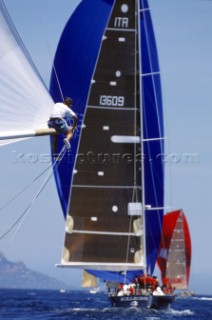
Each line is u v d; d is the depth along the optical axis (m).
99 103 173.00
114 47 173.38
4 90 39.09
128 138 173.88
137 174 174.50
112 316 152.00
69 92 176.12
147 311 158.50
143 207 174.50
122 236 174.12
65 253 172.38
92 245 173.38
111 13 172.50
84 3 175.88
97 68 172.38
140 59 173.62
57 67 175.62
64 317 156.25
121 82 173.50
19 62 39.16
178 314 162.50
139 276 167.25
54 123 41.03
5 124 39.16
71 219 172.75
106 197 173.62
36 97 39.66
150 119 177.50
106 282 174.75
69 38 176.00
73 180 172.50
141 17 179.12
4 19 38.66
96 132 172.75
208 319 156.62
